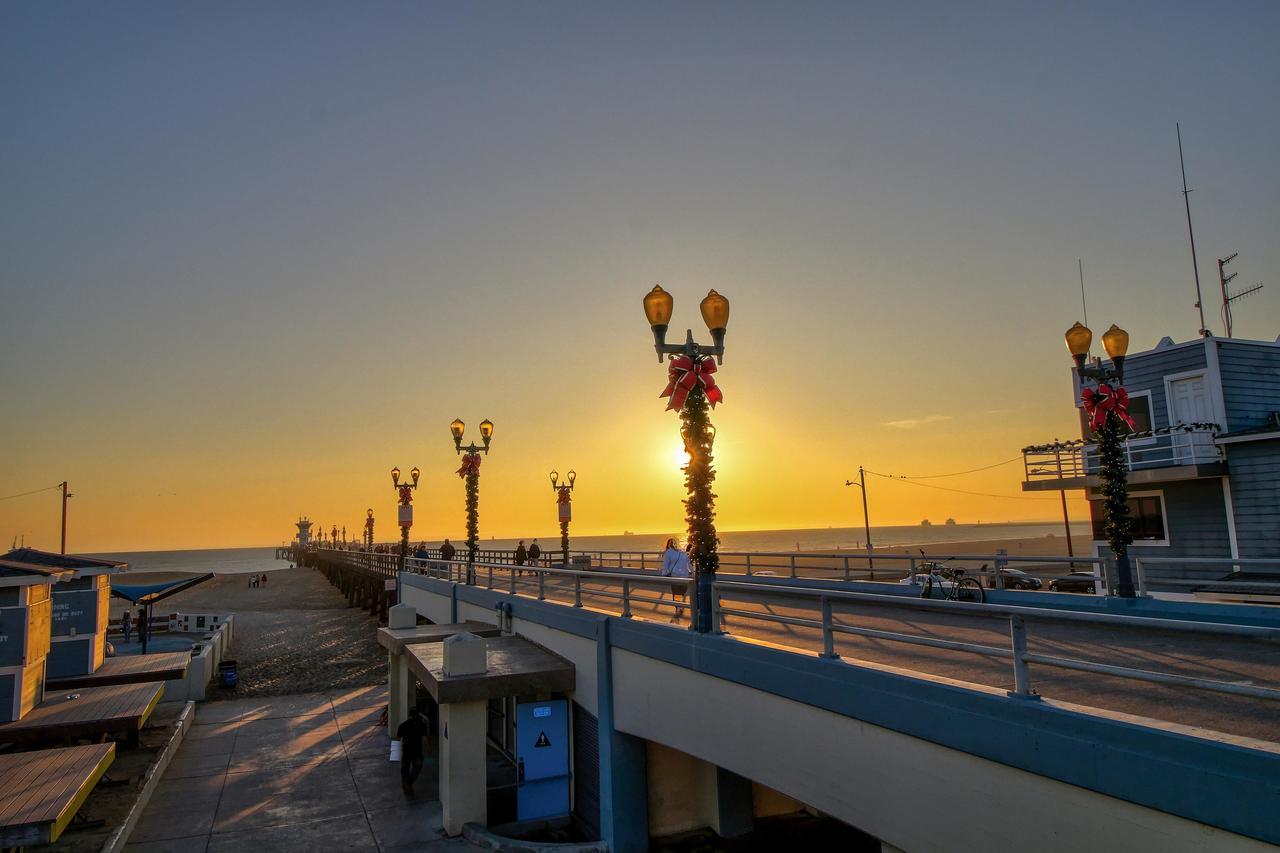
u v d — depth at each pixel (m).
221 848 12.39
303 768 16.84
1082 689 6.94
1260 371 20.53
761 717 8.43
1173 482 20.30
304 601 61.91
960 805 6.07
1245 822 4.28
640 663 11.15
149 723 19.73
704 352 10.45
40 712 14.04
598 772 12.66
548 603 15.21
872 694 6.87
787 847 12.39
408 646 16.38
